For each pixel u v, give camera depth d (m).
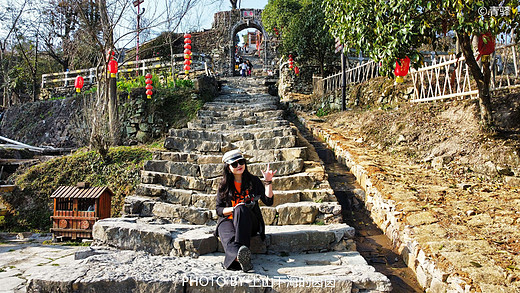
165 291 3.12
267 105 10.79
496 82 8.12
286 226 4.70
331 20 7.27
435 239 3.80
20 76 22.27
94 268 3.40
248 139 7.60
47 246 5.85
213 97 12.32
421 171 5.96
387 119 8.04
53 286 3.12
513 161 5.29
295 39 14.71
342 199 5.61
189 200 5.52
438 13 5.54
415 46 5.95
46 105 14.55
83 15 9.91
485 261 3.32
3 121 15.20
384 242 4.56
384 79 10.09
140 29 10.18
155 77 12.97
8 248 5.76
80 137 11.74
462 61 7.34
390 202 4.75
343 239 4.29
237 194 3.92
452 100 7.69
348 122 9.50
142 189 5.64
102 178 8.26
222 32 24.06
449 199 4.75
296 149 6.51
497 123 6.22
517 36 5.69
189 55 13.45
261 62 27.22
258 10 24.52
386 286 3.24
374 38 6.07
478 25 4.98
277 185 5.67
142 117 11.20
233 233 3.73
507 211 4.27
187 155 6.66
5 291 3.87
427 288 3.49
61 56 21.67
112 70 9.70
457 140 6.27
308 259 3.94
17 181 8.41
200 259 3.88
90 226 6.09
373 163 6.32
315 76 15.31
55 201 6.26
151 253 4.11
